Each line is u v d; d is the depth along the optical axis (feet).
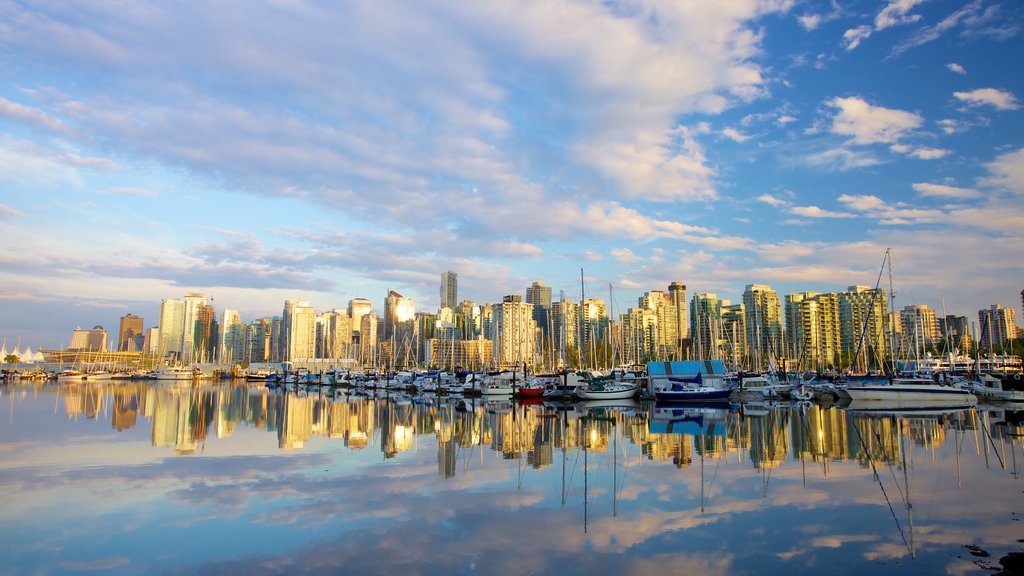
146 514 82.23
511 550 67.62
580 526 76.64
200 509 84.79
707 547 68.49
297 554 66.64
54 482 102.32
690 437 163.84
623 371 433.07
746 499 90.43
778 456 129.08
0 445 145.59
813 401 329.31
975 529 74.95
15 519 79.82
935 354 548.72
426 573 60.85
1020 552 66.49
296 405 304.09
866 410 262.88
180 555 66.39
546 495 93.61
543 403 332.19
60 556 66.33
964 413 240.32
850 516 80.89
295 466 118.62
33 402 301.84
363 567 62.64
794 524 77.20
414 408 288.71
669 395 324.60
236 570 62.18
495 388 374.43
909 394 289.12
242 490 96.68
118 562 64.44
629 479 105.50
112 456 129.80
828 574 60.39
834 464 119.14
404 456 131.75
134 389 487.61
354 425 200.34
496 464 121.39
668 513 82.89
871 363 546.67
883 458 126.11
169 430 180.34
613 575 60.03
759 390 338.54
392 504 87.86
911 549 67.62
